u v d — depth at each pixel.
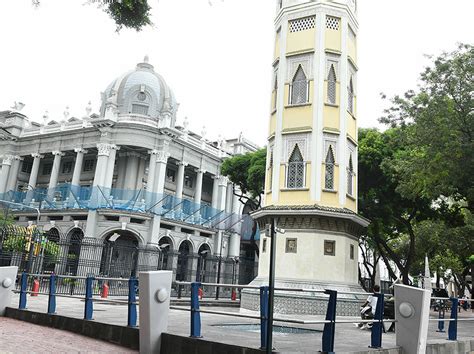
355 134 20.20
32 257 24.95
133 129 41.06
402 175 20.50
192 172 49.81
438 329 13.38
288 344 7.96
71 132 43.97
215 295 30.86
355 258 18.64
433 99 18.28
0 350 7.17
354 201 19.27
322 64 19.03
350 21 20.39
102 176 40.12
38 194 42.28
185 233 42.75
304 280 17.02
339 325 13.59
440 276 52.22
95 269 28.69
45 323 10.90
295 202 18.09
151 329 7.79
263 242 18.92
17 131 48.06
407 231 31.08
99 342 8.93
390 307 12.07
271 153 19.84
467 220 26.89
